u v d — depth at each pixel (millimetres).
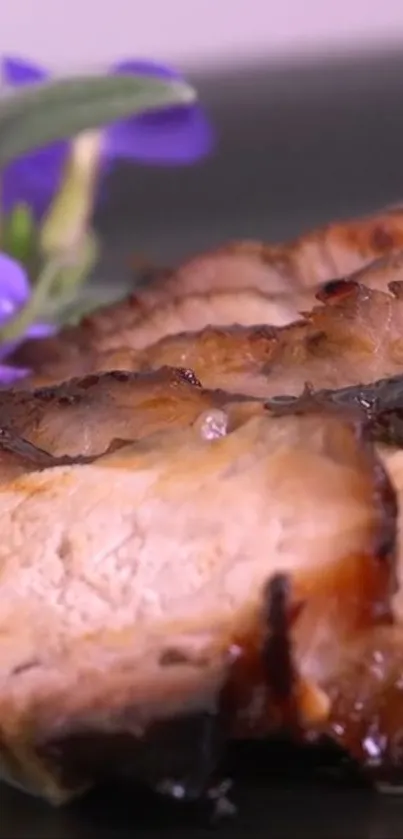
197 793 191
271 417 206
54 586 204
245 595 197
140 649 197
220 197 582
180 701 193
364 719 193
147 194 586
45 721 196
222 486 205
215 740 192
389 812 190
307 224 572
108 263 541
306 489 201
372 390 205
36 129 340
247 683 192
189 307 260
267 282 269
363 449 198
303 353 225
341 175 580
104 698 195
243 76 597
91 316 267
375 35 592
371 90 586
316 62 593
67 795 195
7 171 360
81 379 221
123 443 212
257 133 590
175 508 205
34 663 199
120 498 207
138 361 240
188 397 213
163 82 339
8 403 218
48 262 348
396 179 575
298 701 191
